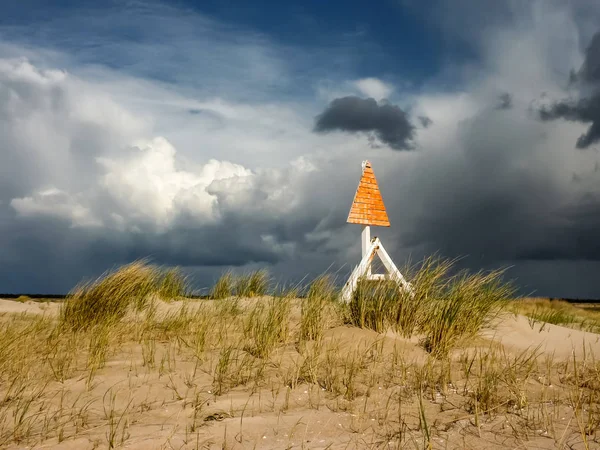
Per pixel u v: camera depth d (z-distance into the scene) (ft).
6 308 28.60
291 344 16.39
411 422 9.59
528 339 18.65
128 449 8.15
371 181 31.55
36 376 12.82
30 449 8.25
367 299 18.60
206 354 15.03
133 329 18.76
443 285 18.28
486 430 9.08
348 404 10.66
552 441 8.48
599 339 19.65
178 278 31.30
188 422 9.49
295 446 8.32
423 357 14.88
